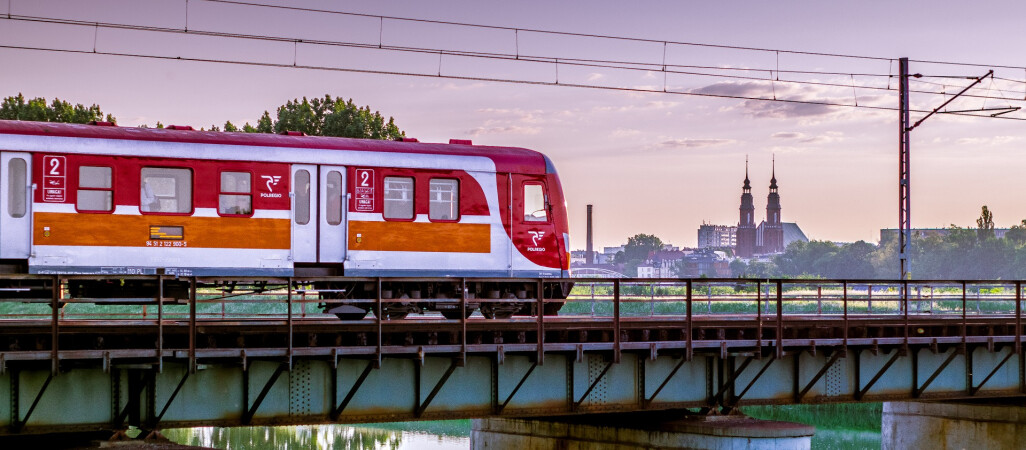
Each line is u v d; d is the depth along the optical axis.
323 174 28.02
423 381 25.55
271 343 23.50
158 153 26.28
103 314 25.58
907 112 42.25
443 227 29.23
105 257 25.70
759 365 30.45
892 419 41.22
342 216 28.16
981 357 34.34
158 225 26.19
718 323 28.86
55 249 25.27
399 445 50.59
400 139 29.89
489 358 26.44
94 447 22.05
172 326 21.97
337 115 60.88
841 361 31.78
